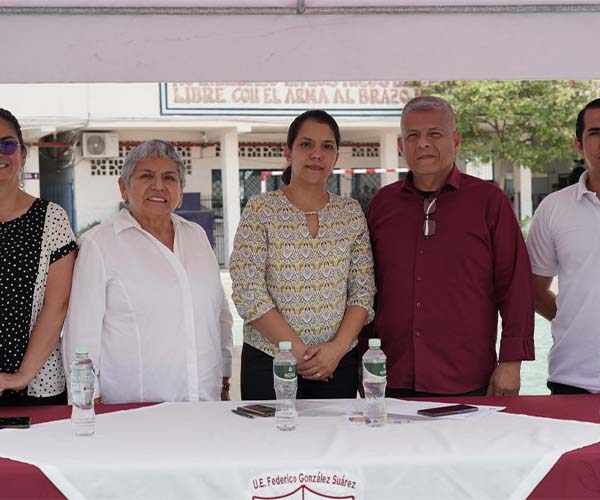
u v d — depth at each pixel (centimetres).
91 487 262
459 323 380
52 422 320
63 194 2016
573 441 283
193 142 2048
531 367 889
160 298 357
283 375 319
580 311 382
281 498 264
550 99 1911
